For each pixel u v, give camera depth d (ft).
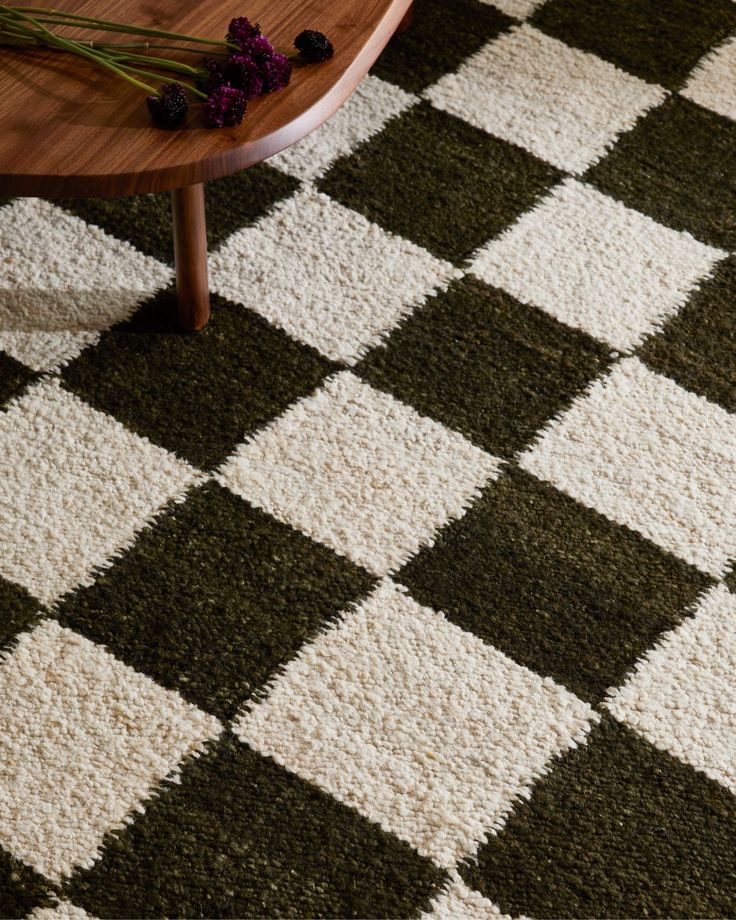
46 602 3.96
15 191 3.51
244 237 4.96
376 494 4.33
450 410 4.58
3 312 4.62
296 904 3.51
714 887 3.64
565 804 3.74
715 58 5.93
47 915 3.41
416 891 3.55
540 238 5.13
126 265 4.83
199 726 3.77
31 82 3.70
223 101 3.59
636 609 4.16
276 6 4.05
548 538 4.29
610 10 6.04
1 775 3.62
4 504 4.15
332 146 5.31
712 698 3.98
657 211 5.29
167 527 4.17
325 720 3.82
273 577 4.10
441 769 3.76
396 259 4.98
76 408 4.42
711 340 4.90
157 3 4.01
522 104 5.59
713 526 4.38
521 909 3.55
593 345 4.83
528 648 4.03
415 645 4.00
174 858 3.54
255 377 4.58
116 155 3.54
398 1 4.15
